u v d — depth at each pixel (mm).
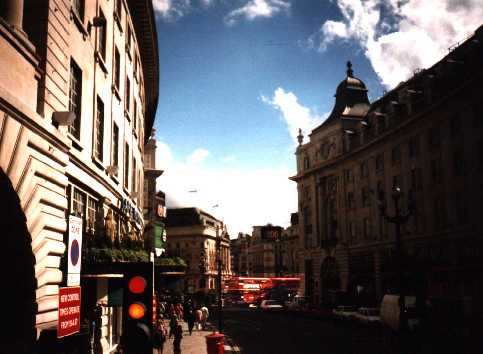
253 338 29828
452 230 42219
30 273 10375
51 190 11742
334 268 65625
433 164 45781
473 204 39938
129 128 24766
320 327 37875
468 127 40750
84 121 15320
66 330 10188
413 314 24094
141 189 32344
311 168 71688
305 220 75312
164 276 29031
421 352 21734
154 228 30906
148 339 4914
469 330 22703
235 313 59125
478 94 39531
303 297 67750
